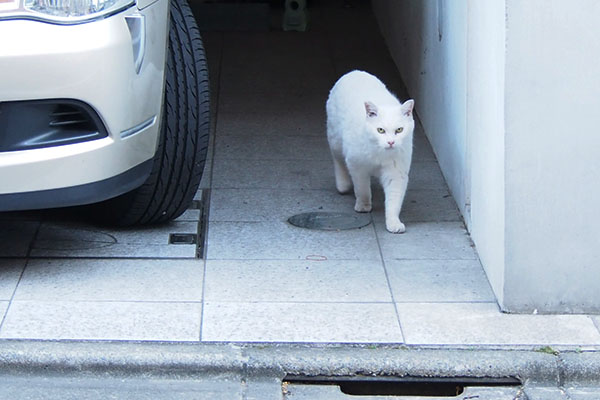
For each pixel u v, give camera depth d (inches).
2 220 221.5
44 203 178.9
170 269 198.7
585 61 170.7
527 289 181.9
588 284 182.1
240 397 161.0
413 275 199.0
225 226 221.8
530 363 167.2
